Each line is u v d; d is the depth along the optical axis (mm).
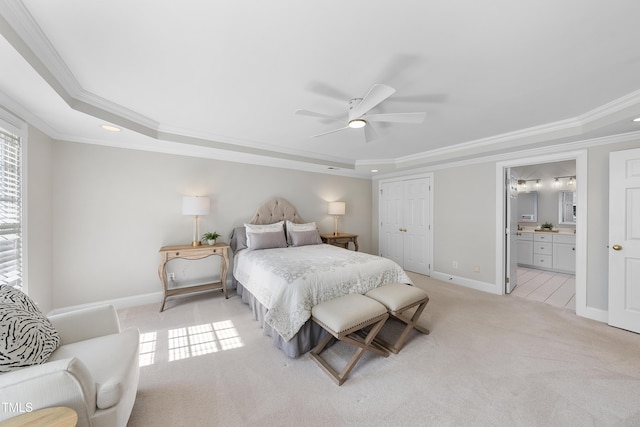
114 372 1252
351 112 2107
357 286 2490
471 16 1242
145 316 2850
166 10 1211
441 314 2938
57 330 1515
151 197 3285
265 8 1201
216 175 3771
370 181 5738
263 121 2725
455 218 4164
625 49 1476
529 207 5848
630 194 2492
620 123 2238
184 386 1738
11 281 2023
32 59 1431
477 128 2898
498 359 2047
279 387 1738
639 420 1448
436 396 1648
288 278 2256
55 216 2723
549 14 1223
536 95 2070
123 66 1692
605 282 2738
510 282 3768
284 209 4375
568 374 1851
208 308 3098
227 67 1707
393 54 1558
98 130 2564
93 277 2949
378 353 2047
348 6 1191
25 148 2176
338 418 1477
